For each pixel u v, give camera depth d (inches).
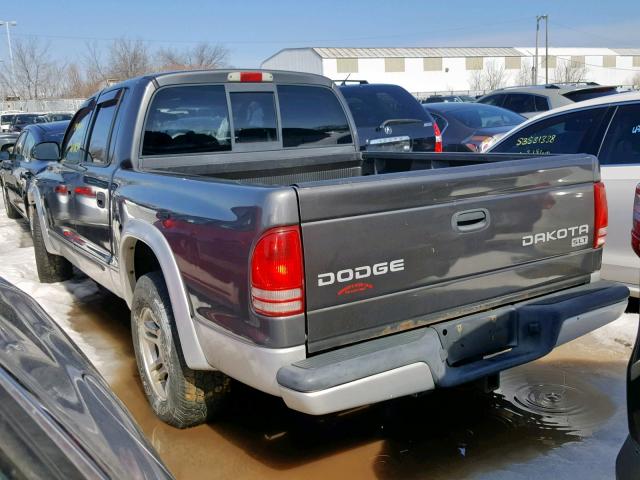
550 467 125.1
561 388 158.1
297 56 3031.5
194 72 174.2
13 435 52.7
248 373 111.0
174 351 134.6
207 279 118.3
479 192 120.5
